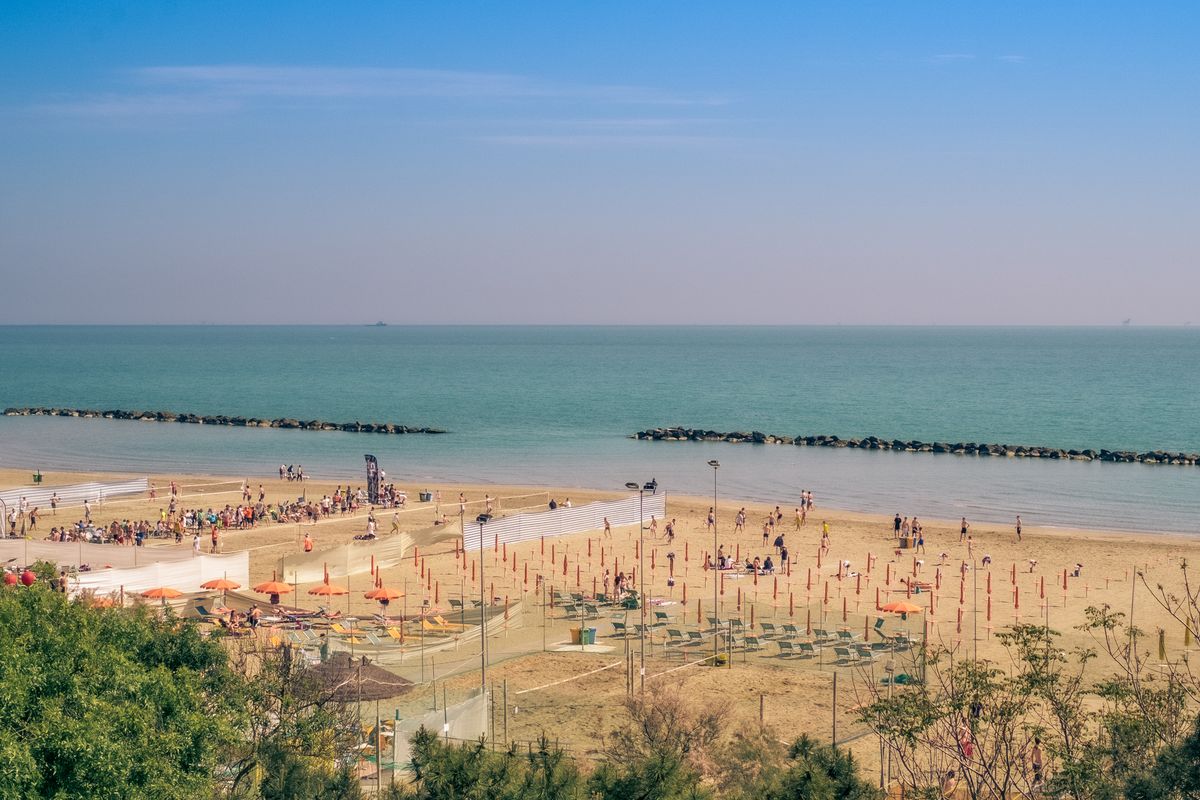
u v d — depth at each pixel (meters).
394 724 35.03
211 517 85.69
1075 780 25.11
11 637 26.22
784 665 48.75
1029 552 78.50
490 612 56.62
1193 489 113.44
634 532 85.69
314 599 61.41
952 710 30.20
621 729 36.44
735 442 157.50
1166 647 51.75
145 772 23.88
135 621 31.36
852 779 23.69
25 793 21.84
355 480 117.31
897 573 71.50
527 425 179.00
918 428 175.00
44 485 110.00
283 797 26.30
